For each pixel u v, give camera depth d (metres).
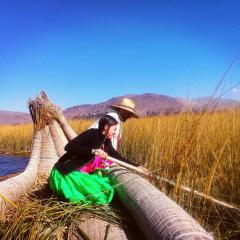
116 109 3.41
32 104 4.04
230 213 2.52
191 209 2.47
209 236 1.63
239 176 2.67
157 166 2.89
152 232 1.87
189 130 2.62
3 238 2.14
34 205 2.56
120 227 2.29
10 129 11.72
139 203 2.18
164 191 2.67
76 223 2.30
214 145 3.02
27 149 10.69
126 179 2.58
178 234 1.64
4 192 2.72
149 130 5.39
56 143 4.02
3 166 7.11
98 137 2.83
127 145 5.93
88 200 2.64
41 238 2.14
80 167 2.76
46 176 3.82
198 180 2.72
